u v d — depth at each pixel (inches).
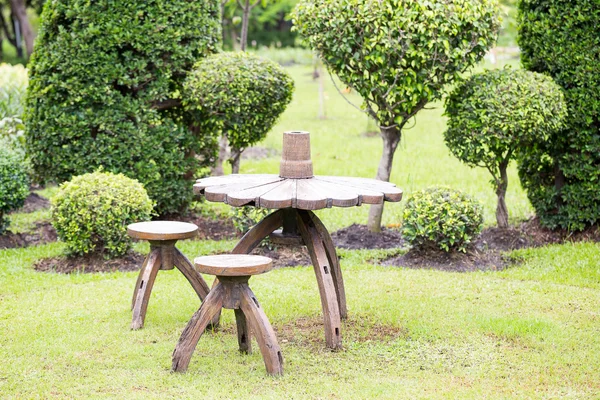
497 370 183.5
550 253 291.7
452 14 278.7
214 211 370.3
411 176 449.1
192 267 217.6
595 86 302.5
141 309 215.3
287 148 206.7
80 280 265.1
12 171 315.0
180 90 346.6
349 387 173.2
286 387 173.3
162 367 185.9
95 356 193.8
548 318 221.5
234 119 324.5
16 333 210.5
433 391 170.4
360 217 357.7
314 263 200.8
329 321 197.6
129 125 327.9
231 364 188.4
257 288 255.3
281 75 334.0
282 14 1829.5
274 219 208.1
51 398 167.6
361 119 698.2
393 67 289.3
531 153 324.8
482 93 289.9
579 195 310.7
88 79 322.7
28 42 1066.7
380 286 256.8
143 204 289.7
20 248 311.6
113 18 320.8
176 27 331.3
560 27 306.7
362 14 280.2
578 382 175.9
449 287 254.5
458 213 277.3
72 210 277.3
